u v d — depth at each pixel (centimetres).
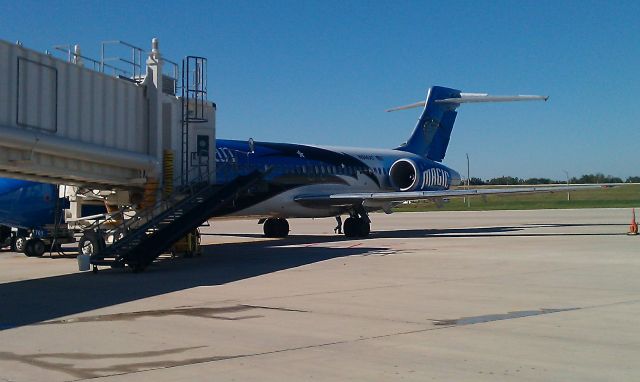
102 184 1964
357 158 3391
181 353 797
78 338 893
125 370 720
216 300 1220
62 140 1628
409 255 2067
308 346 827
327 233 3588
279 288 1371
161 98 2023
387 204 3209
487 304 1137
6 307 1174
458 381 666
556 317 1009
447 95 4100
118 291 1366
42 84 1597
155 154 1994
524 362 738
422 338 866
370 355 777
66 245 2873
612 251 2133
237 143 2834
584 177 12619
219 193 2061
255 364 740
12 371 722
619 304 1127
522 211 6662
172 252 2130
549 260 1878
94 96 1781
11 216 2347
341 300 1198
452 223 4447
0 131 1446
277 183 2870
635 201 8500
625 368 711
